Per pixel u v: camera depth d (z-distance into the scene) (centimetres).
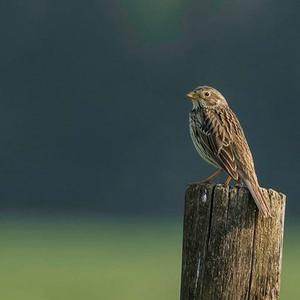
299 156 4803
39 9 5519
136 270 2888
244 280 830
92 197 5078
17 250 3306
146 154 5097
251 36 5266
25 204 5081
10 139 5234
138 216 4650
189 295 838
